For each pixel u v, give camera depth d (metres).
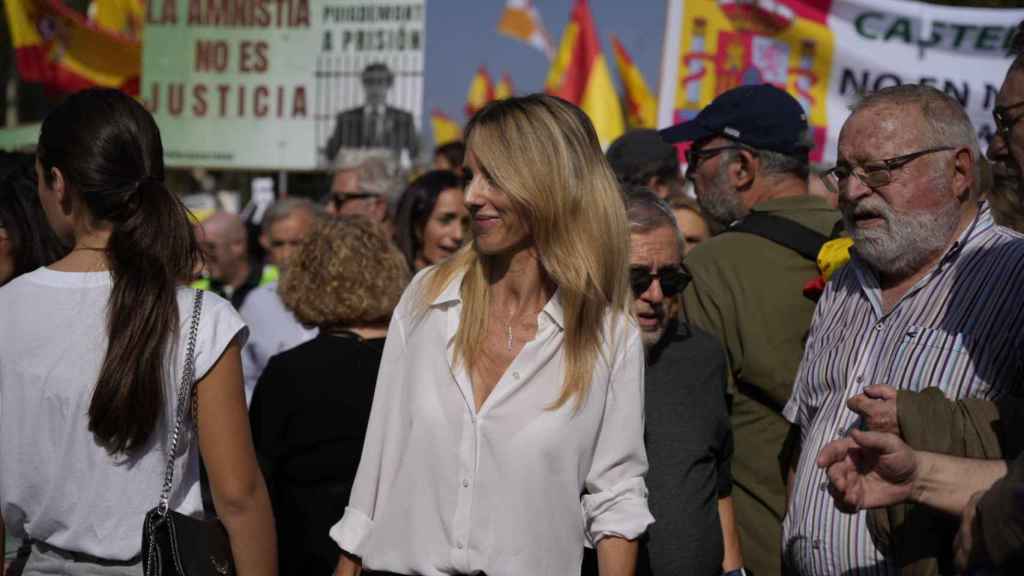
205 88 7.11
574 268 2.57
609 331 2.61
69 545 2.56
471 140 2.64
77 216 2.63
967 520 2.09
